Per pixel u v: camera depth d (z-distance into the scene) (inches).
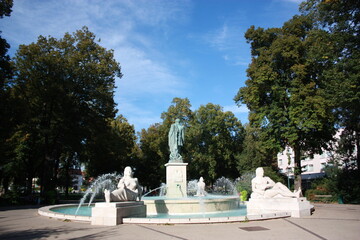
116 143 1700.3
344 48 906.1
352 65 838.5
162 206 639.8
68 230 414.0
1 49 994.1
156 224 455.2
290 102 1072.8
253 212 603.8
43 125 1304.1
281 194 590.9
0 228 448.5
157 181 2170.3
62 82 1242.0
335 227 419.2
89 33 1416.1
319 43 973.8
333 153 1814.7
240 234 366.9
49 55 1228.5
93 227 438.9
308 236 349.1
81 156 1722.4
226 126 1962.4
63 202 1258.0
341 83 856.3
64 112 1252.5
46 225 471.5
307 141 1140.5
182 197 780.0
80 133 1325.0
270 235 358.0
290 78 1163.3
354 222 472.7
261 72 1123.3
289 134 1077.8
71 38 1362.0
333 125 1155.3
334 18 924.0
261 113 1182.3
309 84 1055.6
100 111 1411.2
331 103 968.9
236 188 1333.7
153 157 2212.1
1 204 1067.3
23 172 1577.3
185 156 1920.5
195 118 1956.2
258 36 1269.7
